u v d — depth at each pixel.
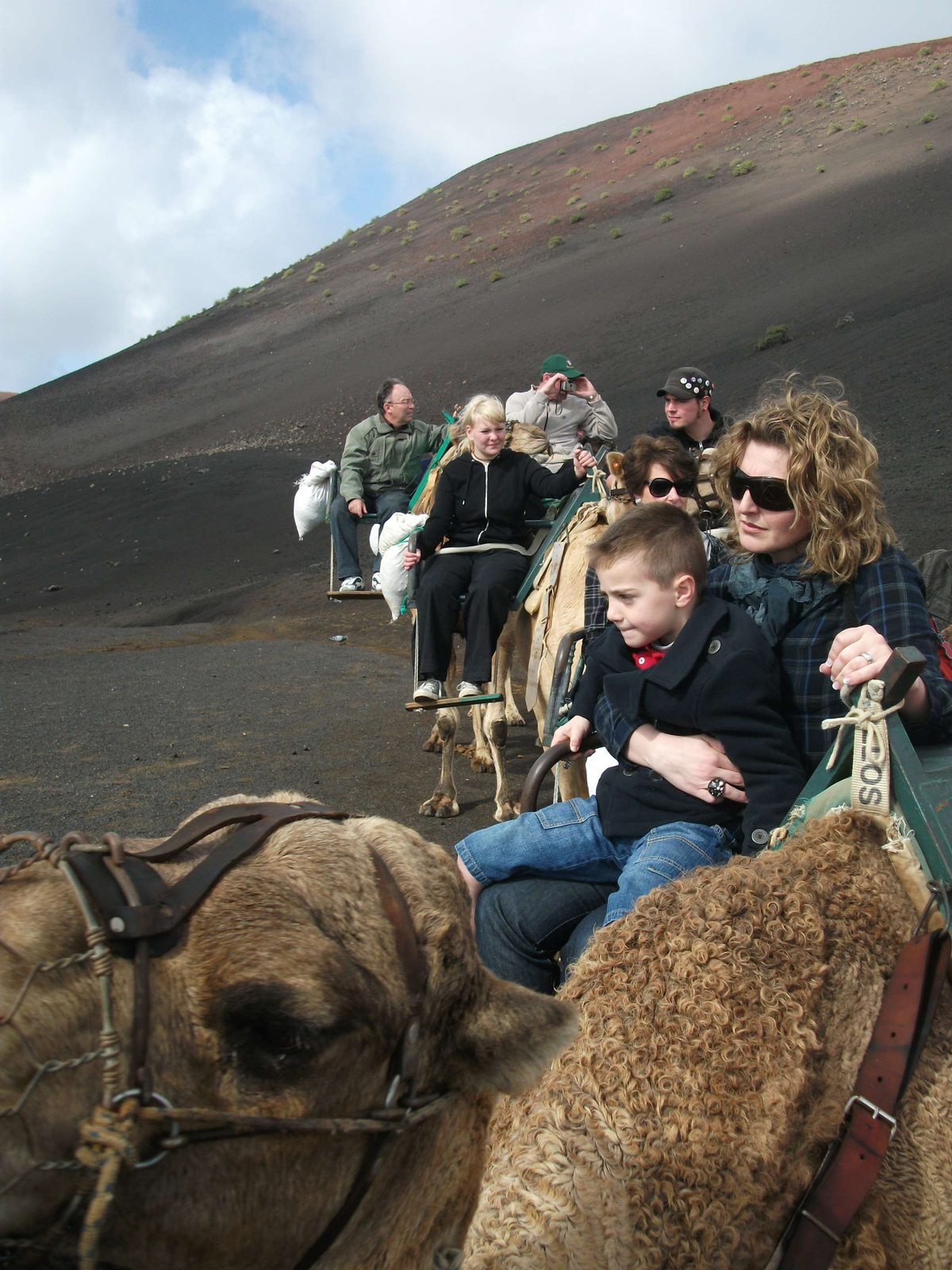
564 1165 1.71
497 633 6.26
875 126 76.81
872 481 2.78
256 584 24.33
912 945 2.08
